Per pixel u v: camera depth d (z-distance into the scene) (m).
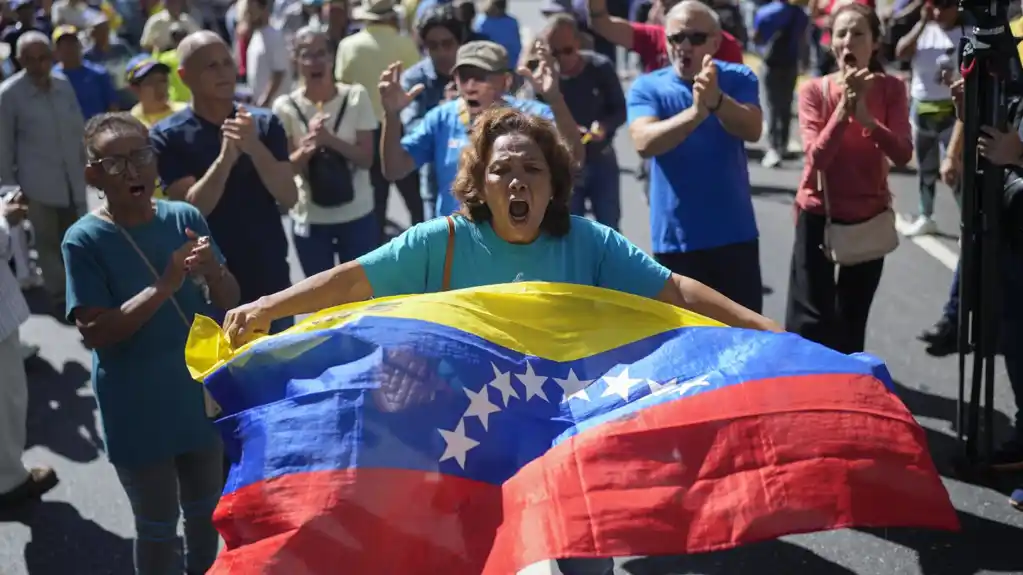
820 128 5.54
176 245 4.13
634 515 2.90
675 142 5.28
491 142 3.30
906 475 2.90
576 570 3.63
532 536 2.94
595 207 7.50
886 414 2.97
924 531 4.78
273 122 5.41
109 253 4.03
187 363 3.26
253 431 3.07
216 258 4.24
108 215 4.09
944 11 8.07
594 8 7.46
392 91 5.52
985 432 5.09
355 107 6.55
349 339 3.13
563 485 2.98
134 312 3.90
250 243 5.39
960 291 5.02
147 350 4.05
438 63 7.71
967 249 4.93
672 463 2.96
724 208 5.44
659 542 2.88
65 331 7.98
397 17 8.79
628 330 3.29
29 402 6.79
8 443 5.48
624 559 4.73
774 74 10.96
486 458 3.10
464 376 3.14
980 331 5.02
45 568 5.02
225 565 2.92
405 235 3.38
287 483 2.97
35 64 8.17
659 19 9.11
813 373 3.05
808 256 5.67
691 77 5.46
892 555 4.65
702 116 5.20
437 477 3.03
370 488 2.98
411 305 3.22
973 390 5.11
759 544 4.77
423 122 5.70
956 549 4.66
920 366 6.39
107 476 5.82
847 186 5.48
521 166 3.23
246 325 3.22
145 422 4.07
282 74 10.89
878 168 5.49
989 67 4.71
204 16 17.86
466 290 3.26
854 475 2.89
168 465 4.13
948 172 5.68
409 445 3.04
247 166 5.34
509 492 3.06
